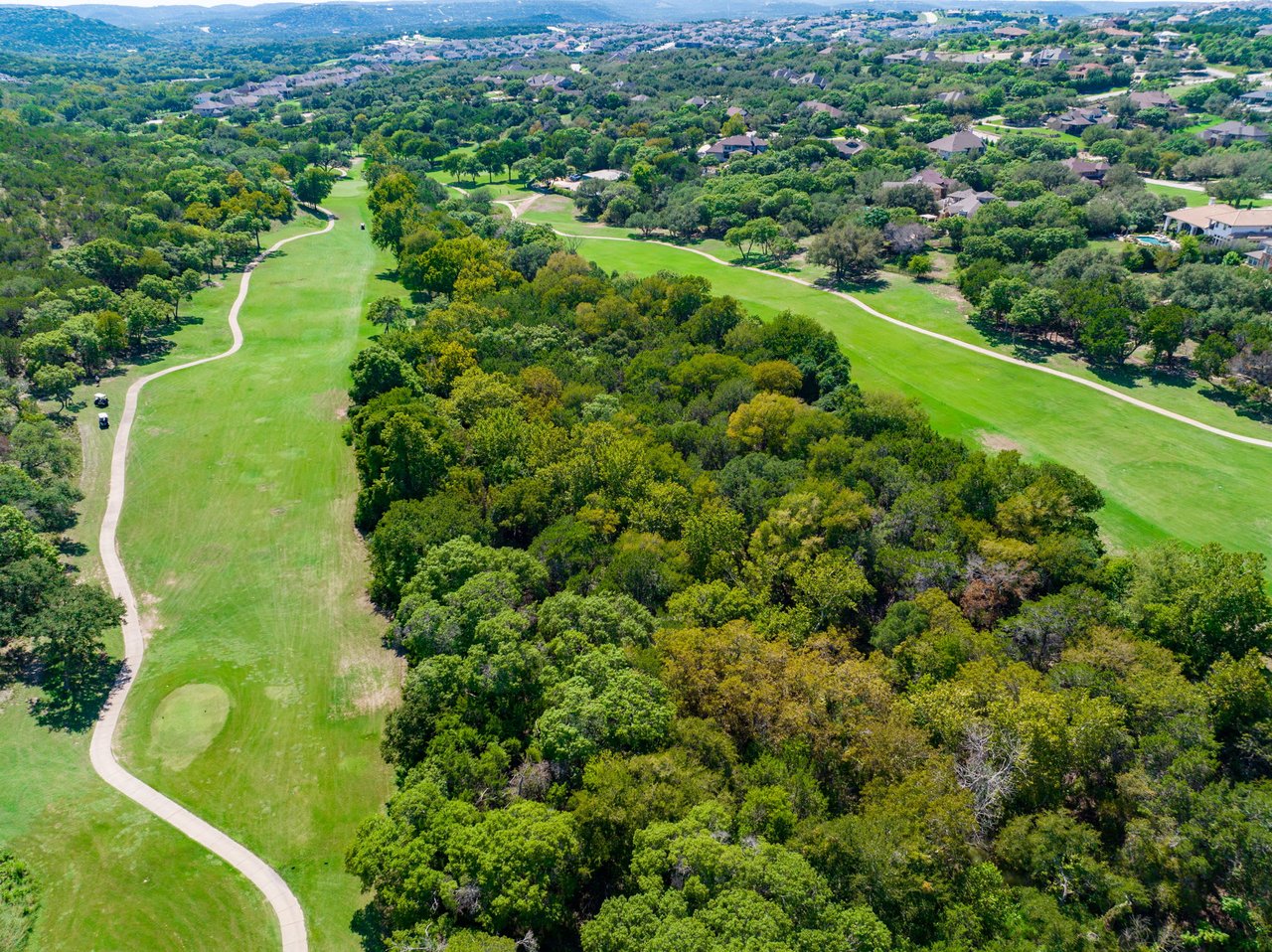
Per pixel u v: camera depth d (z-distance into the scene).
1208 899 40.44
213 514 80.19
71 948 41.78
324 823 49.56
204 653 62.84
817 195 184.50
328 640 64.75
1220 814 39.78
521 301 118.31
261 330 126.44
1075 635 53.88
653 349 105.50
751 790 40.88
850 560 61.56
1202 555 59.59
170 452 90.12
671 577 59.91
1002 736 43.88
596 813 40.94
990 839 42.22
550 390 91.62
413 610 55.69
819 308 138.50
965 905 37.09
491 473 76.81
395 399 83.88
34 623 56.47
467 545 60.75
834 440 77.38
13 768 51.88
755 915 33.62
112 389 103.44
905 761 43.06
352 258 167.88
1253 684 48.25
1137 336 113.31
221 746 54.66
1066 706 45.78
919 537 64.69
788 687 47.50
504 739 48.75
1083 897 40.19
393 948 37.84
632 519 67.75
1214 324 110.94
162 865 46.38
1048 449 93.69
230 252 156.50
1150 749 44.16
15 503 73.12
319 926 43.56
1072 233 145.25
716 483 72.81
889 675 51.81
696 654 49.38
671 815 40.66
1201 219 153.38
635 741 44.50
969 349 121.50
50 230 141.75
